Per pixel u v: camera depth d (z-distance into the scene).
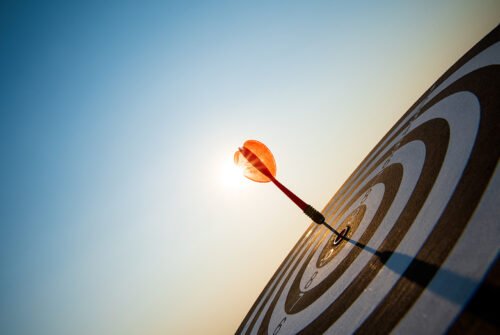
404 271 3.60
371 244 5.06
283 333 6.17
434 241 3.49
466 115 5.11
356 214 7.12
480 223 2.97
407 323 2.90
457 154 4.48
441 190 4.18
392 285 3.62
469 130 4.67
